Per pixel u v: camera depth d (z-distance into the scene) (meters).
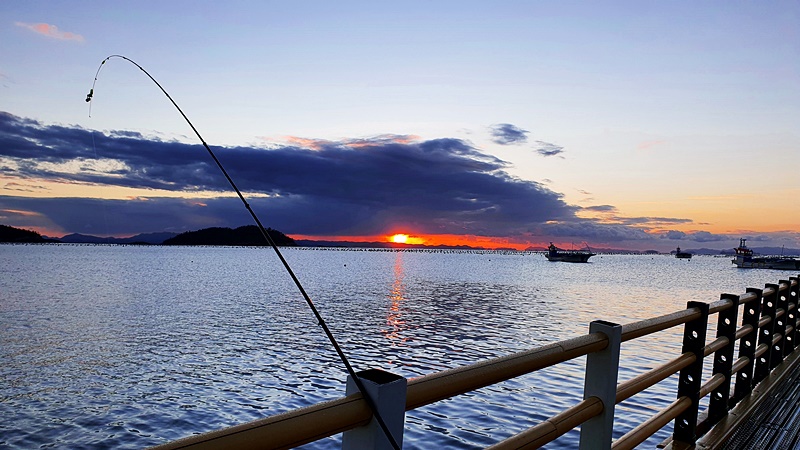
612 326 2.04
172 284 49.16
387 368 15.48
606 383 2.04
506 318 26.98
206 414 11.16
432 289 47.41
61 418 10.91
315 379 14.01
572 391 11.85
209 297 37.06
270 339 20.25
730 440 3.64
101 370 15.02
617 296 41.75
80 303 32.53
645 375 2.49
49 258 127.19
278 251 1.42
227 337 20.69
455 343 19.67
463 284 54.72
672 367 2.81
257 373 14.65
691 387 3.29
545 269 103.75
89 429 10.30
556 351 1.68
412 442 8.95
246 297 37.38
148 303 32.88
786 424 3.98
